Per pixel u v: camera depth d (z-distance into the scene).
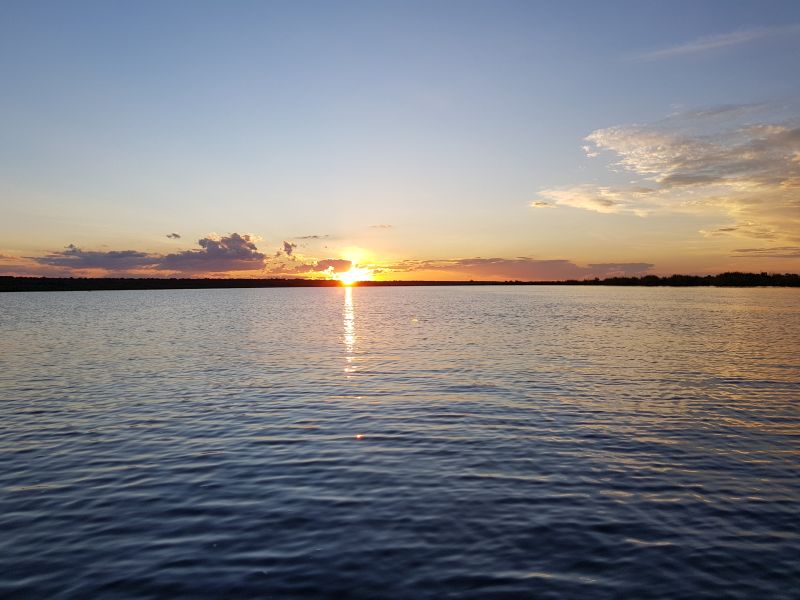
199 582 9.66
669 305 122.12
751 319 76.00
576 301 149.75
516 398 24.98
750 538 11.28
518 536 11.38
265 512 12.65
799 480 14.62
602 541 11.16
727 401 24.23
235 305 141.38
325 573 9.94
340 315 94.25
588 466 15.75
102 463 16.20
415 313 97.25
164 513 12.62
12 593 9.33
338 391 26.78
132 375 31.91
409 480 14.69
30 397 25.64
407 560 10.41
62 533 11.62
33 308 118.75
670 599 9.12
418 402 24.23
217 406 23.62
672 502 13.15
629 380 29.48
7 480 14.79
